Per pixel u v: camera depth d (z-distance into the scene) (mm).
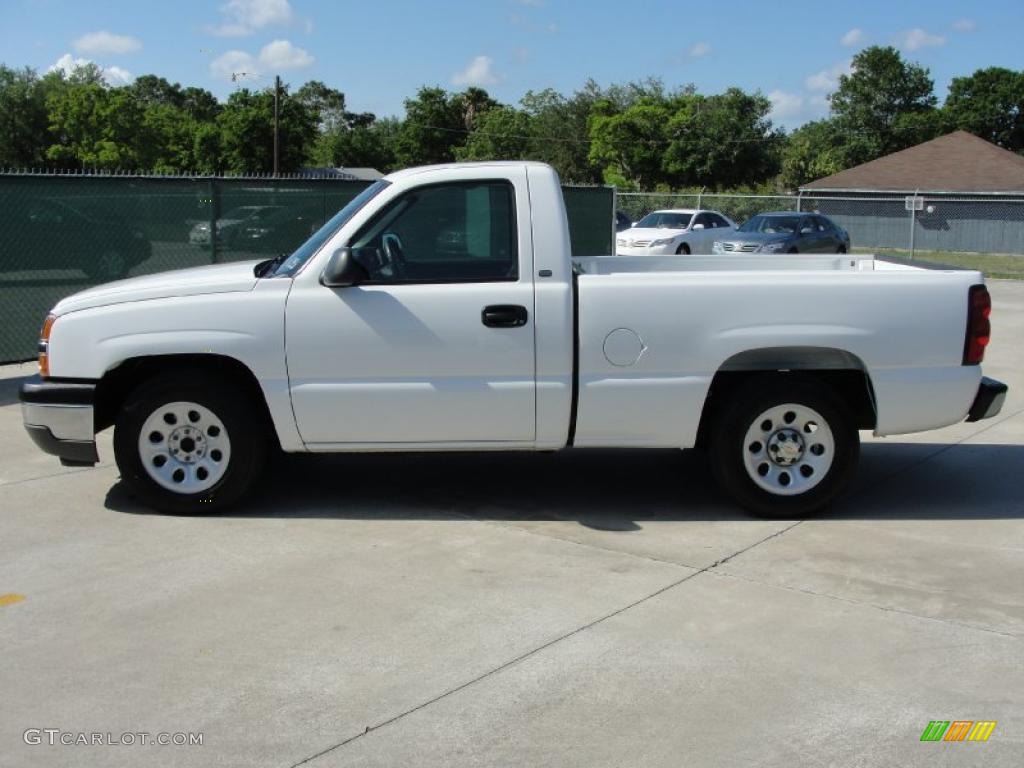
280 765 3410
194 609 4668
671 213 25594
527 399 5758
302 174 58656
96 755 3469
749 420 5875
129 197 10953
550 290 5699
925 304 5812
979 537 5730
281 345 5723
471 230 5805
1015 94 68875
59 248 10453
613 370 5762
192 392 5848
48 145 66688
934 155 45375
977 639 4383
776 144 61250
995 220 39438
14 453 7457
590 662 4148
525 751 3494
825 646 4305
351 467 7152
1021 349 12805
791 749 3510
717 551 5473
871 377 5852
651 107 60969
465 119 86125
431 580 5023
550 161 70562
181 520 5953
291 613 4625
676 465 7273
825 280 5785
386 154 82875
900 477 7000
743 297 5746
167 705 3803
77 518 5984
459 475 6969
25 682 3984
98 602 4754
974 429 8516
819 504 5984
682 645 4305
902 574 5141
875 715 3738
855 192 44656
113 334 5785
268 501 6332
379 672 4059
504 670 4078
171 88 122312
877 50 69875
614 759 3445
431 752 3488
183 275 6199
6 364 10195
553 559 5332
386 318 5688
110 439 7867
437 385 5750
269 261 6598
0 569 5168
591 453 7605
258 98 58250
